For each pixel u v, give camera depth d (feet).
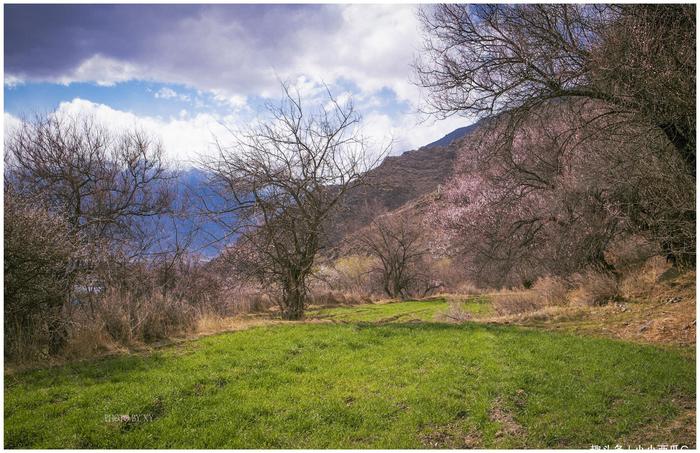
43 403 22.89
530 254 61.82
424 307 77.36
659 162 37.99
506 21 38.63
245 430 21.17
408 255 108.37
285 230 48.93
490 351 31.30
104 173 56.03
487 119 39.37
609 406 24.04
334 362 29.63
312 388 25.40
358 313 69.72
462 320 49.29
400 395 24.59
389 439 20.62
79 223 50.72
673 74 31.50
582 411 23.24
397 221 107.96
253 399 23.88
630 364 28.96
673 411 23.45
